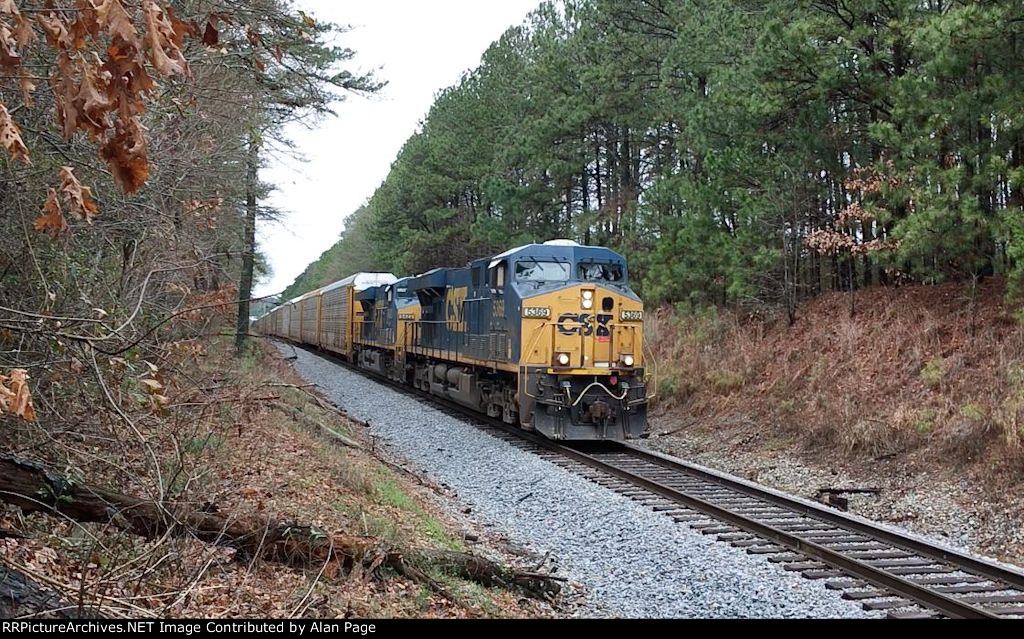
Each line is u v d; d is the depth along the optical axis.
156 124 9.58
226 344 16.95
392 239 52.91
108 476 7.77
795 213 20.30
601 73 26.80
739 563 9.03
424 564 7.69
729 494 12.66
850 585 8.38
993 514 11.62
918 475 13.51
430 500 12.24
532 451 16.48
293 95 16.48
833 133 19.12
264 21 10.23
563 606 7.80
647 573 8.70
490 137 41.25
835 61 17.91
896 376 16.20
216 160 12.30
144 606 5.56
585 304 17.25
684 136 24.20
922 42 15.37
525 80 33.44
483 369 20.50
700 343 22.20
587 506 11.69
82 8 3.62
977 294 17.27
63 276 7.76
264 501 8.70
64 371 6.95
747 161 20.53
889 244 17.20
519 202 32.38
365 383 29.17
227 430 10.36
